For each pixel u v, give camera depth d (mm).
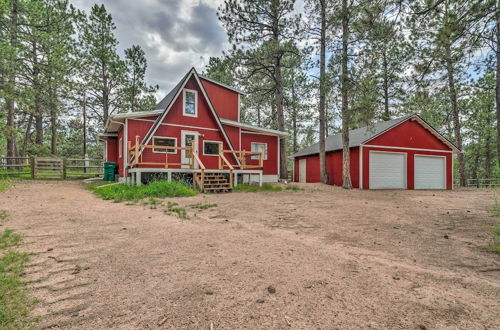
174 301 2047
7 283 2275
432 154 16141
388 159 14992
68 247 3293
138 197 7688
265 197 8758
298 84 21297
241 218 5383
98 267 2693
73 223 4531
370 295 2195
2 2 12531
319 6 13609
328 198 8875
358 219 5414
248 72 18156
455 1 4906
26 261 2803
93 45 19969
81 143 31719
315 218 5480
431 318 1871
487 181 22016
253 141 15898
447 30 5020
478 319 1866
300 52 14789
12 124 15570
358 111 11430
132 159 11086
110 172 13680
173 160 12328
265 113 27094
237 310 1934
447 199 9172
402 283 2445
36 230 4016
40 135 19562
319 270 2709
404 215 5879
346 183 13258
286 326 1748
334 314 1902
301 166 20844
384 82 10992
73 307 1947
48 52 15680
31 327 1705
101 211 5707
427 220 5352
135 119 11812
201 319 1815
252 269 2699
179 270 2645
